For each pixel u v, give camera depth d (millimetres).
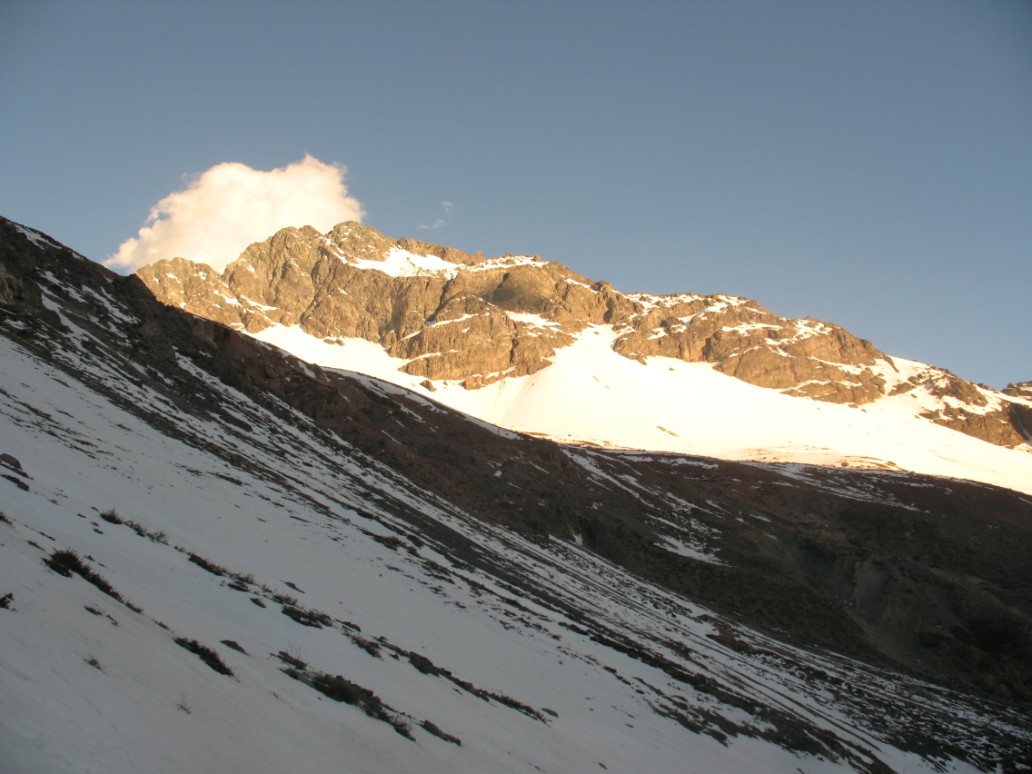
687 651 55625
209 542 24266
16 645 8477
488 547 64500
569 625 44750
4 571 10602
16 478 18859
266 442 60469
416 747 13523
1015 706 76750
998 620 94750
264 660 14180
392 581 33125
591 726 25219
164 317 83562
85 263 82250
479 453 112938
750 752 33781
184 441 42938
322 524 38469
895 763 46188
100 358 55094
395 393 132875
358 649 19391
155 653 10898
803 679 62938
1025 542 129125
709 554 103250
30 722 7078
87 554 15078
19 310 53250
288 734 10773
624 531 102438
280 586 22734
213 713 9953
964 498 153000
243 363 85875
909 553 123500
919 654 88500
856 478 173000
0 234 71250
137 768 7387
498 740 17656
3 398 29453
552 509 99562
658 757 25438
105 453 30203
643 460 175625
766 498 143750
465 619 32625
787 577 99188
